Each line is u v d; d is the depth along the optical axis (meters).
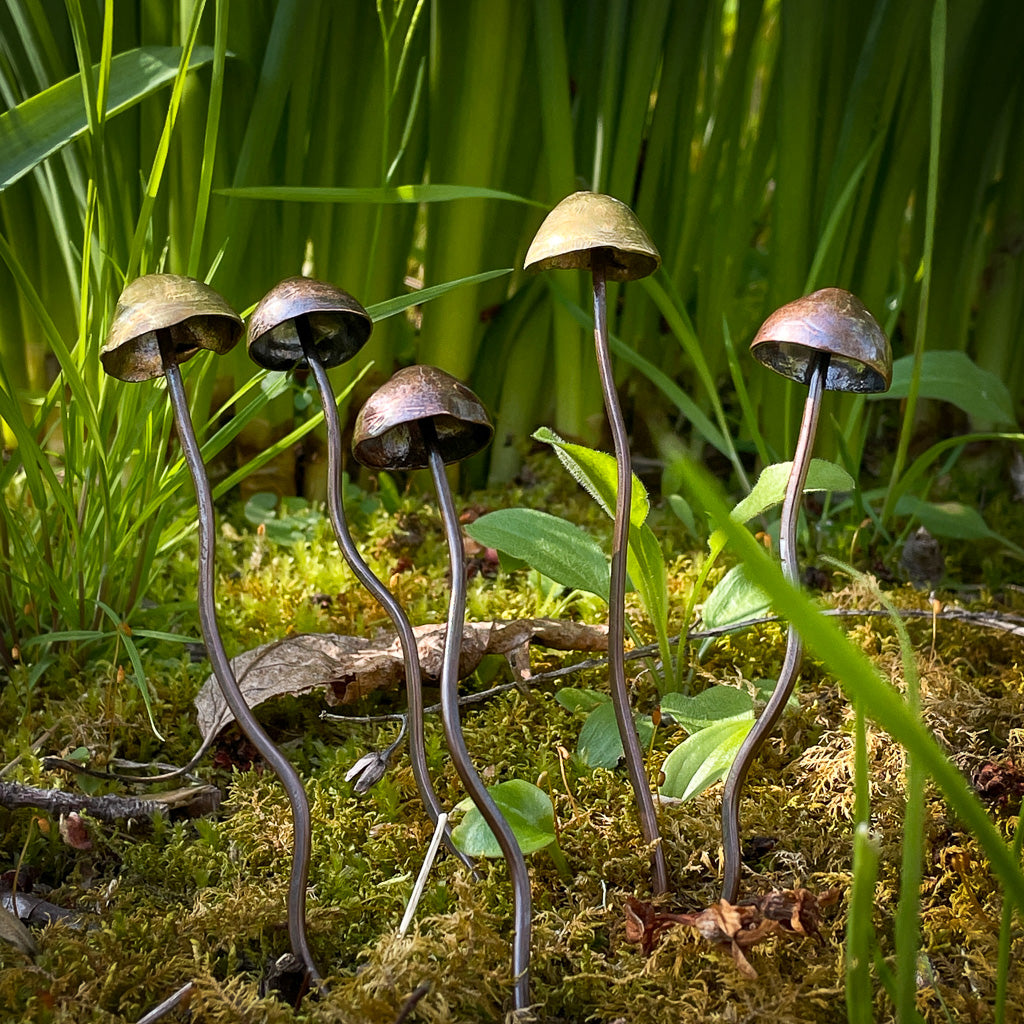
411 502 0.80
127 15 0.73
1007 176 0.85
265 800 0.61
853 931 0.49
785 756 0.63
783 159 0.78
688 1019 0.53
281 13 0.71
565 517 0.80
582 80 0.81
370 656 0.65
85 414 0.64
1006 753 0.62
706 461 0.93
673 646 0.67
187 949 0.55
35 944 0.55
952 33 0.77
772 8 0.87
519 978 0.53
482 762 0.62
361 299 0.75
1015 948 0.55
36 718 0.64
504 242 0.84
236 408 0.79
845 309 0.54
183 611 0.71
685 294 0.83
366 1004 0.52
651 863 0.56
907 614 0.69
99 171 0.65
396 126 0.78
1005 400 0.76
